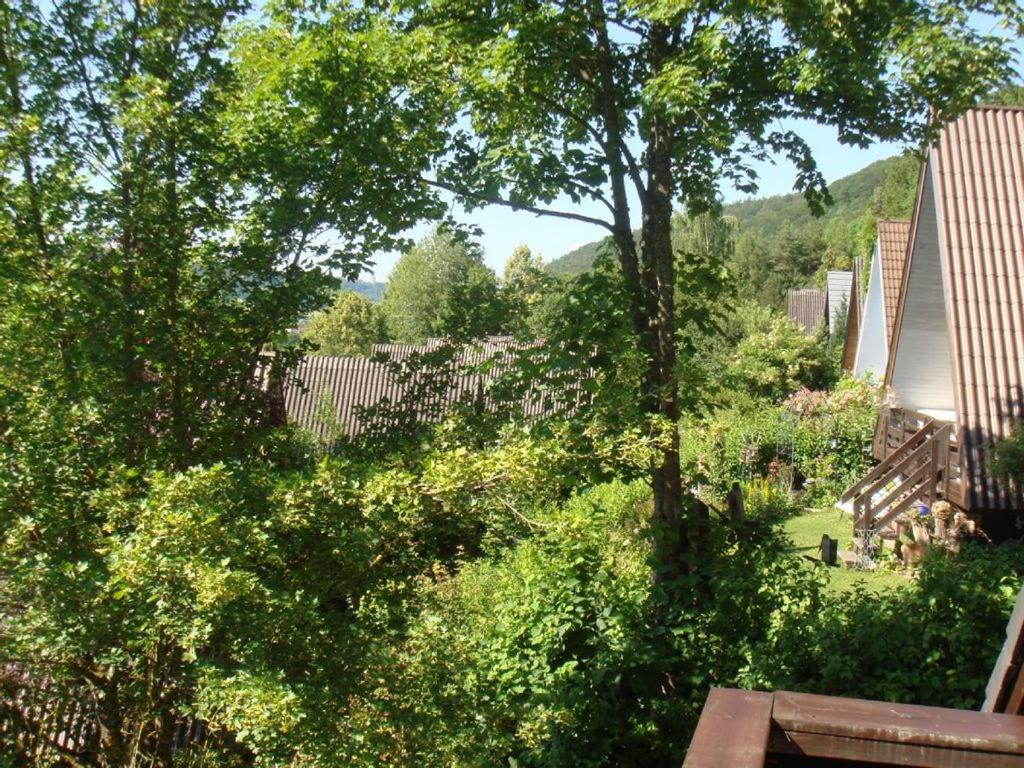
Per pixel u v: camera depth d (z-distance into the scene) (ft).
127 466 19.35
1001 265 45.44
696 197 35.86
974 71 26.66
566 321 29.35
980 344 43.98
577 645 26.37
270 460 22.84
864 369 90.07
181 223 20.52
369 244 24.08
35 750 19.58
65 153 19.65
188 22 21.48
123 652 17.93
